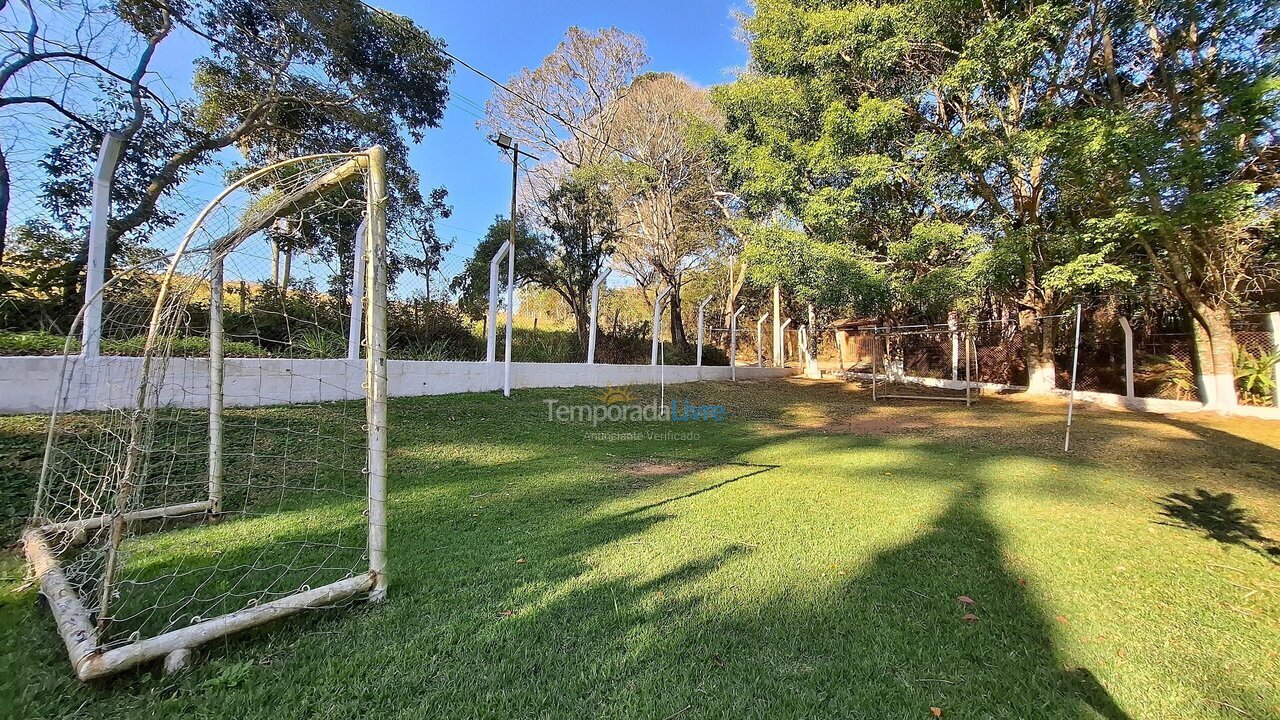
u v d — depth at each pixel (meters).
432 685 1.72
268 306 6.19
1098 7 7.87
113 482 2.64
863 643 2.03
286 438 4.84
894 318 13.41
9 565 2.46
